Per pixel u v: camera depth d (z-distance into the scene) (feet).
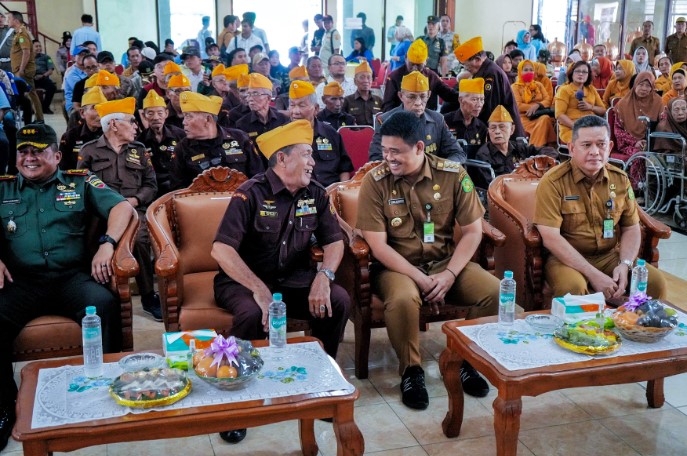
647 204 19.19
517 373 6.30
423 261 9.39
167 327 8.33
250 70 30.58
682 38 34.55
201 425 5.58
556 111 21.42
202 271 9.68
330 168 13.51
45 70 37.86
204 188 9.91
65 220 8.70
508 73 27.61
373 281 9.20
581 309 7.49
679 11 41.68
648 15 42.09
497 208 10.43
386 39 41.50
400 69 16.53
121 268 8.11
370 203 9.10
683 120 18.40
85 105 13.32
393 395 8.87
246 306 8.00
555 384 6.35
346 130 15.85
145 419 5.43
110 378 6.20
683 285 13.21
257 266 8.72
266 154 8.53
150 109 13.65
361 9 41.11
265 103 14.25
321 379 6.18
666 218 18.90
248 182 8.63
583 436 7.95
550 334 7.21
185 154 12.14
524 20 43.60
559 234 9.48
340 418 5.96
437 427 8.12
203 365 6.01
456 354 7.52
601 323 7.22
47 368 6.41
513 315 7.46
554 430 8.07
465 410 8.51
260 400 5.77
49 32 44.75
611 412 8.52
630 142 19.81
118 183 11.93
